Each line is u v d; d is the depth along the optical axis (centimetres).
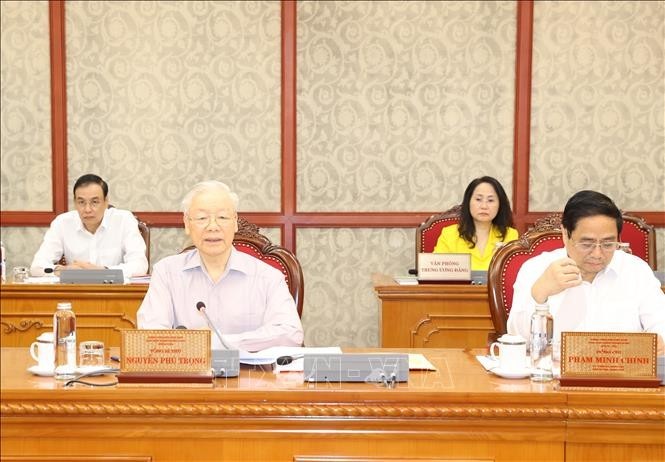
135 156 555
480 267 442
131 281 381
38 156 555
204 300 245
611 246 224
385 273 559
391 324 388
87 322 362
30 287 361
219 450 166
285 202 555
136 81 552
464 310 387
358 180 557
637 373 170
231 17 550
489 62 552
